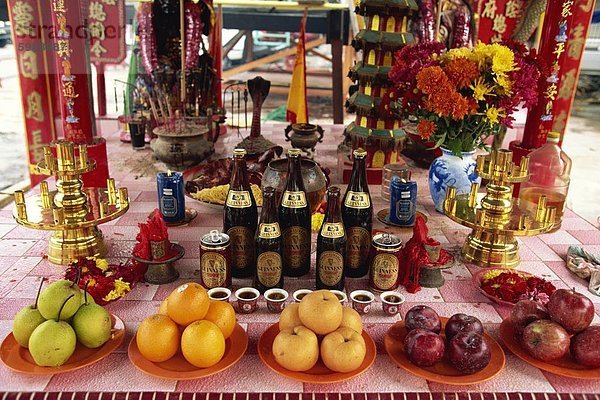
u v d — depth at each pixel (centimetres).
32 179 298
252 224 136
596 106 589
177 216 172
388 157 218
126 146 275
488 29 261
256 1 381
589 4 245
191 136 222
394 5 195
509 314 126
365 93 210
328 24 413
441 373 102
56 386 99
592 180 409
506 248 150
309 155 241
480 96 151
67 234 149
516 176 148
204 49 271
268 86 239
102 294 125
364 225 137
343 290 133
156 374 99
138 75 277
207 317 106
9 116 509
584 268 145
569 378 104
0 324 118
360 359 100
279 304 122
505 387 102
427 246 135
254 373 104
